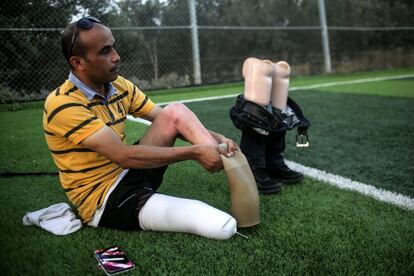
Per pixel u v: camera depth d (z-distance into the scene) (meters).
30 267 1.43
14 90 5.50
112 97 1.71
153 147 1.57
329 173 2.56
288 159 2.91
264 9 9.78
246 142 2.20
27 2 5.56
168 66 8.10
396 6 12.01
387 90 6.92
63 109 1.51
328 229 1.73
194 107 5.46
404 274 1.39
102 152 1.54
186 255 1.51
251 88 2.12
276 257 1.50
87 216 1.67
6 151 3.07
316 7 10.56
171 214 1.59
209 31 8.96
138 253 1.53
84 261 1.47
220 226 1.58
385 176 2.49
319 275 1.40
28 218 1.75
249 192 1.66
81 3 6.32
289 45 10.28
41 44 5.73
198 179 2.42
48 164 2.73
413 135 3.60
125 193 1.62
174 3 8.08
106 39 1.54
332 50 11.09
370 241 1.63
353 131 3.82
